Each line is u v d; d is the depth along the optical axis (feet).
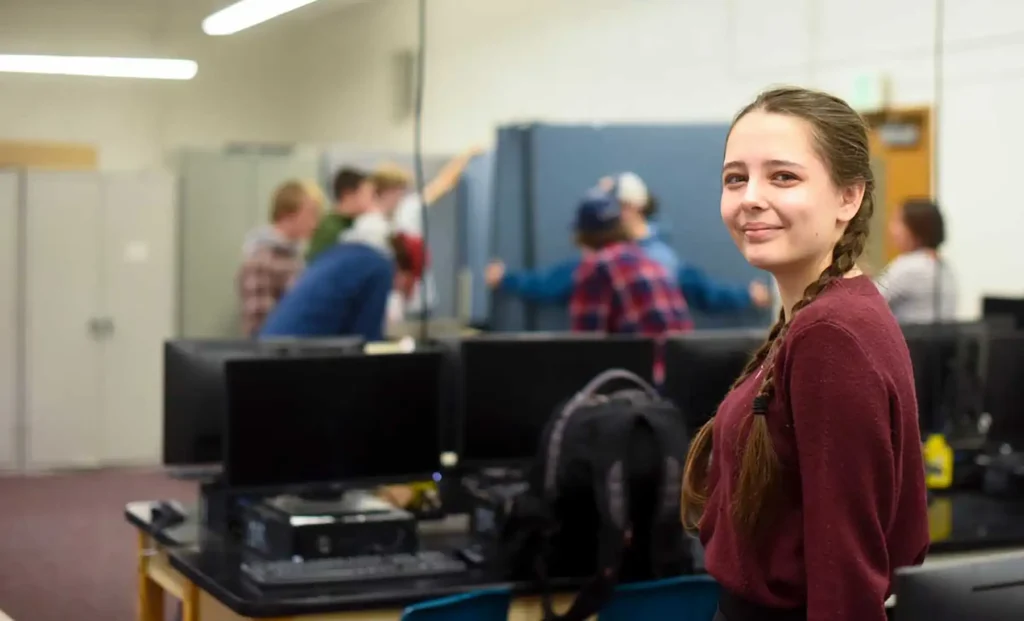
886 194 18.17
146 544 11.21
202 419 11.07
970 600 3.69
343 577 8.67
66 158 20.06
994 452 13.12
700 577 8.75
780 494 4.84
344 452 10.24
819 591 4.58
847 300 4.75
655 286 18.74
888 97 19.20
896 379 4.68
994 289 17.94
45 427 24.27
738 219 5.07
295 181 19.72
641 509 9.11
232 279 21.09
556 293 19.33
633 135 19.27
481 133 20.95
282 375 9.97
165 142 20.29
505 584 8.76
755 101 5.13
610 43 22.68
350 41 19.22
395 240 19.11
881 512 4.66
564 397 11.21
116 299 24.18
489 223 20.80
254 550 9.79
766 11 21.03
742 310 19.07
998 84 17.78
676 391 11.29
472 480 11.27
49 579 16.98
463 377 10.91
